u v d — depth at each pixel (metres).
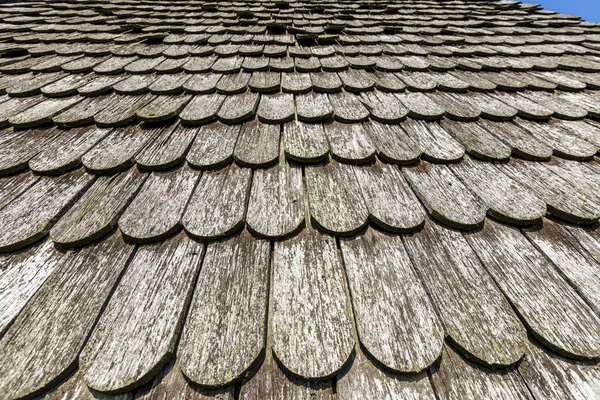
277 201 0.47
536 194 0.50
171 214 0.45
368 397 0.32
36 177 0.52
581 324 0.37
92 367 0.33
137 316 0.36
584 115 0.66
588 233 0.46
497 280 0.40
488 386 0.33
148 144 0.56
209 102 0.67
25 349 0.34
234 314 0.37
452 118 0.65
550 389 0.33
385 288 0.39
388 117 0.63
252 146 0.56
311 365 0.34
